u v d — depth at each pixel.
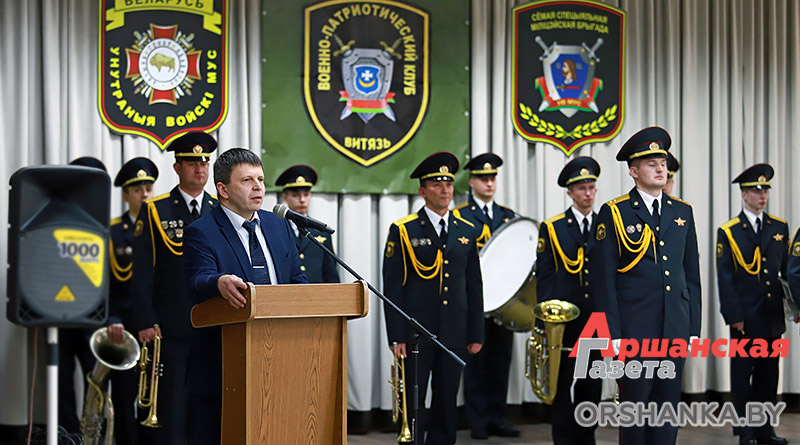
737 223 6.13
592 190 5.97
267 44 6.60
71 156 6.23
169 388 5.12
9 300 3.00
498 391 6.42
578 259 5.86
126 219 6.20
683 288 4.83
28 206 2.98
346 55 6.72
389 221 6.73
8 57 6.15
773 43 7.56
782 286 6.05
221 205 3.35
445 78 6.88
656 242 4.84
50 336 3.07
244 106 6.54
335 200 6.69
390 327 5.53
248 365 2.89
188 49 6.47
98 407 5.17
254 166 3.31
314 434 3.02
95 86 6.33
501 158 6.61
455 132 6.87
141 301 5.28
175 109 6.45
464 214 6.46
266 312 2.91
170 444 5.11
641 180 4.92
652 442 4.74
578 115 7.12
